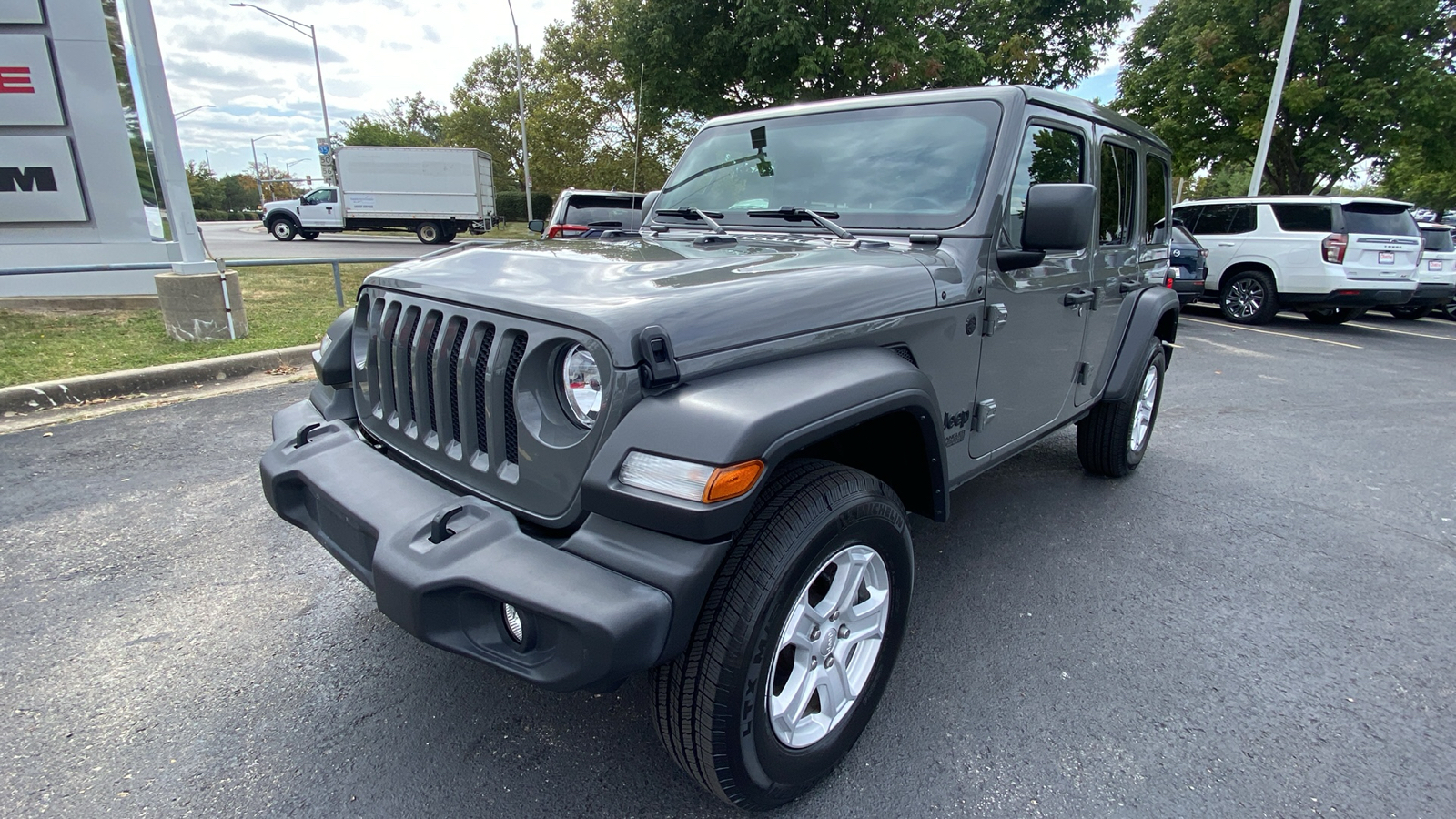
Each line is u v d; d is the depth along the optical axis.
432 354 2.04
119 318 8.25
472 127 43.31
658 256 2.17
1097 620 2.98
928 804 2.02
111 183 8.76
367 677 2.50
